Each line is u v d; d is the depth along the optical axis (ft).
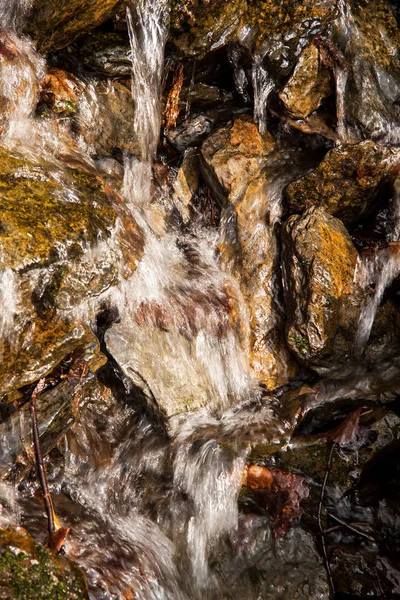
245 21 5.90
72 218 5.25
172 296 5.82
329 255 5.91
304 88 6.04
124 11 5.77
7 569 4.49
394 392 5.95
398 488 5.74
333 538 5.52
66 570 4.59
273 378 5.98
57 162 5.61
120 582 4.83
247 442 5.65
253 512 5.49
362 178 6.04
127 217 5.74
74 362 5.20
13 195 5.20
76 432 5.40
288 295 5.98
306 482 5.60
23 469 5.02
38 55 5.76
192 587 5.18
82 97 5.94
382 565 5.43
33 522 4.91
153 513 5.37
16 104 5.64
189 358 5.75
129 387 5.59
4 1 5.61
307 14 5.92
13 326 4.98
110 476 5.41
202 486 5.51
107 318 5.54
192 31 5.86
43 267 5.05
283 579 5.32
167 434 5.57
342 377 6.02
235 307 5.98
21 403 5.05
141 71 5.98
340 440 5.68
